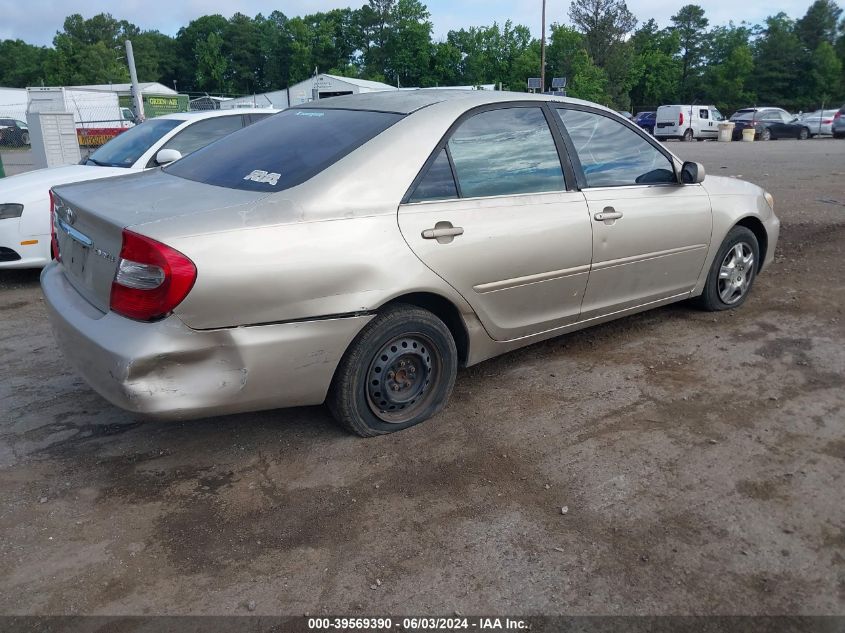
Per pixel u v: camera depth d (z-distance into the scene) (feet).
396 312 11.00
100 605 7.97
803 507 9.62
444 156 11.53
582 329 15.80
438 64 279.49
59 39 297.53
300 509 9.71
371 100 12.84
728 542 8.93
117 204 10.30
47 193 21.36
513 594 8.10
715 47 290.56
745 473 10.44
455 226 11.32
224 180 11.18
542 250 12.50
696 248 15.87
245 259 9.34
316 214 10.02
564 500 9.86
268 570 8.54
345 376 10.81
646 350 15.28
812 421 11.98
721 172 47.39
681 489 10.06
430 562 8.64
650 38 303.89
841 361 14.46
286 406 10.54
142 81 341.21
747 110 120.06
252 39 341.21
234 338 9.46
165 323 9.09
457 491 10.10
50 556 8.79
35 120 41.68
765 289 19.56
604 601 7.98
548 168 12.98
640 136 14.82
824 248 23.90
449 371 12.05
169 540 9.09
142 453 11.23
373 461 10.89
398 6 285.23
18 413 12.64
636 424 11.99
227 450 11.27
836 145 84.94
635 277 14.65
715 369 14.20
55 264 12.35
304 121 12.64
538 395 13.16
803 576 8.34
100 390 9.64
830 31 268.00
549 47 243.81
